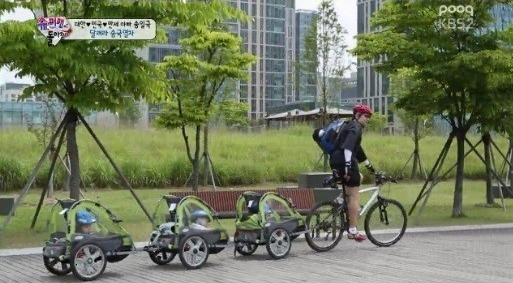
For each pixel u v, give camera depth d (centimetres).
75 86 1316
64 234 919
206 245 982
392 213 1190
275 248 1050
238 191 1356
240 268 973
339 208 1126
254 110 8981
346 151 1095
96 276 898
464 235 1334
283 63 9262
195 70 1909
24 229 1388
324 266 980
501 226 1474
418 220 1533
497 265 986
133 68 1266
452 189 2558
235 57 2017
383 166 3100
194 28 1384
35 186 2489
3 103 3850
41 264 1023
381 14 1648
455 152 3538
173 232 977
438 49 1594
